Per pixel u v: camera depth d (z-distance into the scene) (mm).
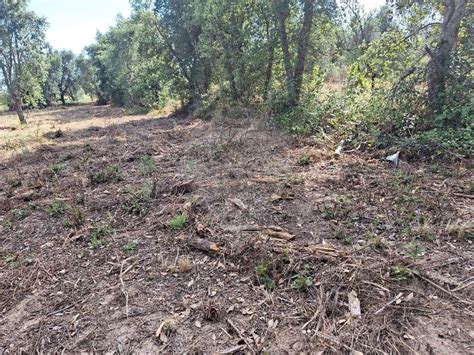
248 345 2016
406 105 5660
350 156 5133
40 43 18688
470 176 3943
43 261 3145
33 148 8711
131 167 5977
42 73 19344
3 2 16703
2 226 3955
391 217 3232
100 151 7539
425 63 5945
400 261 2555
